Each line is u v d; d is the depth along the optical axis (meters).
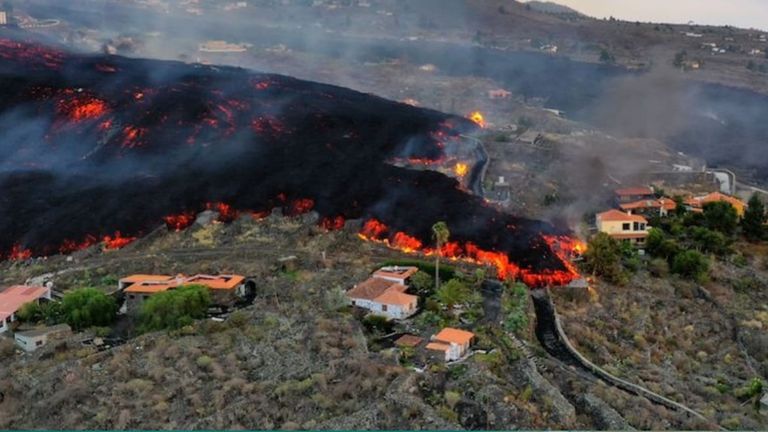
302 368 85.38
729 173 195.88
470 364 86.31
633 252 132.62
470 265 119.38
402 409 77.19
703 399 91.12
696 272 123.88
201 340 93.38
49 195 152.00
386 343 93.25
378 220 134.88
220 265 118.31
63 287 115.12
